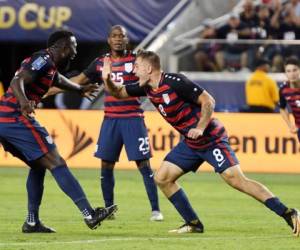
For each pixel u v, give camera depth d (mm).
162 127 58719
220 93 66312
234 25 68312
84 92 33562
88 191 47875
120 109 37531
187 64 66875
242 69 66688
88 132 60094
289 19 68688
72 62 71250
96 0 65562
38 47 73625
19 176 55281
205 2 67938
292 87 46875
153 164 58562
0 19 66250
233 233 32531
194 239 30438
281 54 66688
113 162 37812
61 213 38438
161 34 66375
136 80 37625
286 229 33906
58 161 30875
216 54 66875
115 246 28500
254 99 65062
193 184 52906
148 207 41438
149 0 65812
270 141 59219
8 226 33719
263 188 30625
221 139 30625
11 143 30797
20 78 30016
